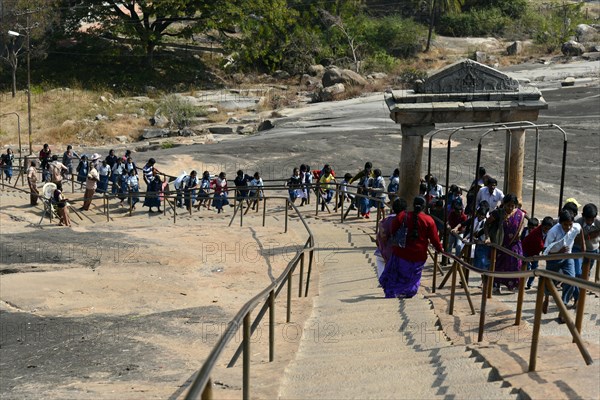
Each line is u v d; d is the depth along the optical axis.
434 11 73.19
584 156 33.44
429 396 6.49
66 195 29.14
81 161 31.77
